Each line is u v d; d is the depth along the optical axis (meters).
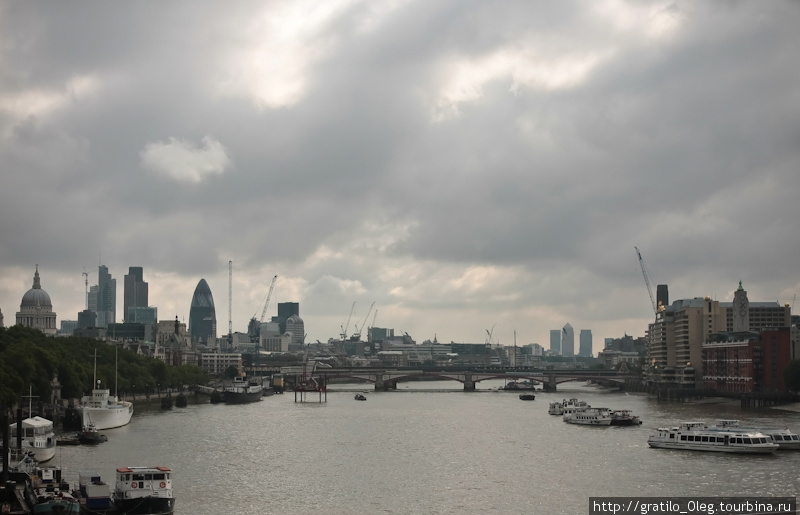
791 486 192.12
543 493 185.38
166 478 162.75
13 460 195.62
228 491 187.62
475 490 189.38
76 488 176.38
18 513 148.88
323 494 185.25
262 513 166.62
